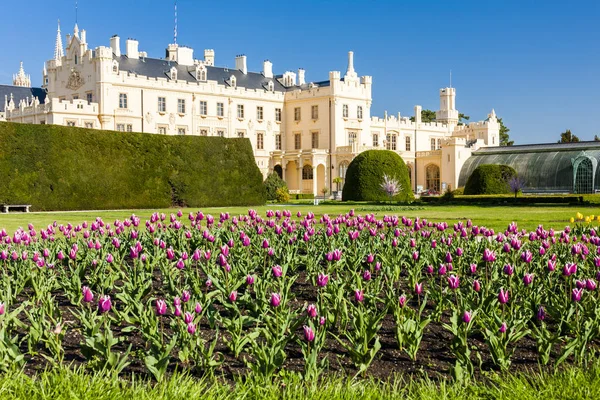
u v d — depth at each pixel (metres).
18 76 147.25
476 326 9.73
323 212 43.94
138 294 10.77
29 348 8.53
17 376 7.08
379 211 44.16
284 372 7.57
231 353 8.84
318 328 8.59
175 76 88.94
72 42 85.12
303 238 16.25
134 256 12.45
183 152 57.56
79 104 79.56
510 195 59.88
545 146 83.50
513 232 15.72
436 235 17.69
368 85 99.88
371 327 8.21
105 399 6.64
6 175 47.94
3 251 12.57
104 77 80.94
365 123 99.75
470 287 11.36
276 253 14.86
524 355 8.78
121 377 7.90
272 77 106.62
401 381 7.82
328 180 94.88
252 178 61.38
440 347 9.19
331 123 95.00
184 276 14.05
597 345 9.26
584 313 9.73
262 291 10.44
